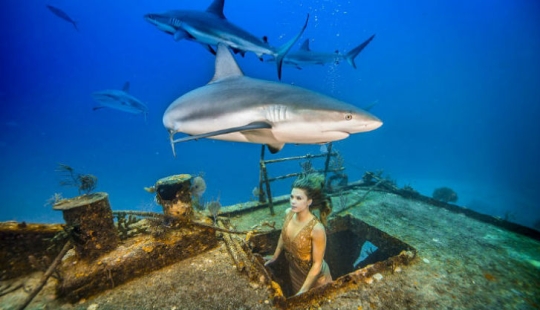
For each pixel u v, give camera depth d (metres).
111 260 2.45
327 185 5.81
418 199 5.28
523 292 2.62
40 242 2.68
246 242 3.26
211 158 67.06
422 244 3.52
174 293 2.40
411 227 4.07
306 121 2.11
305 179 2.99
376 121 2.01
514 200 27.48
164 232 2.80
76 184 2.82
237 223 4.34
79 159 62.88
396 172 52.09
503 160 63.56
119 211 2.80
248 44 4.06
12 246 2.56
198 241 2.95
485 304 2.44
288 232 3.16
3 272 2.52
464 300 2.47
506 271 2.96
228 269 2.73
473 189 35.09
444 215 4.54
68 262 2.44
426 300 2.43
